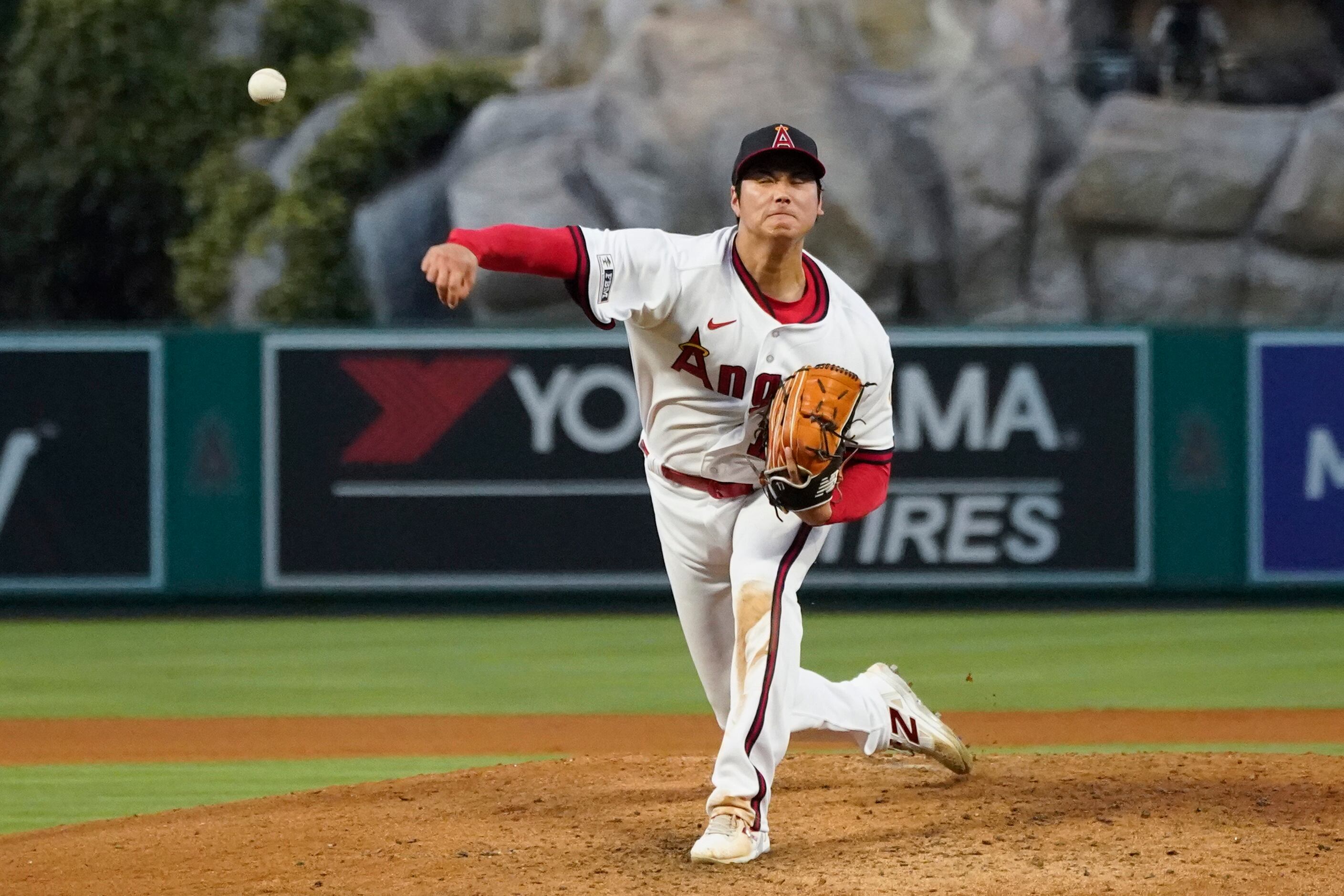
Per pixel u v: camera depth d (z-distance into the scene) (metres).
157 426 42.03
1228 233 55.12
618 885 13.93
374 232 55.94
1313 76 61.56
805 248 54.03
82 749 26.27
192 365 42.06
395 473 42.28
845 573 42.38
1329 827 15.73
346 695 31.56
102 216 64.62
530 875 14.32
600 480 42.38
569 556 42.44
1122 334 42.28
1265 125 55.50
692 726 28.03
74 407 42.00
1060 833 15.58
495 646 37.62
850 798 17.47
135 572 42.12
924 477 42.28
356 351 42.12
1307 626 39.69
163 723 28.67
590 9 68.75
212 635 39.59
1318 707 29.52
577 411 42.28
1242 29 62.78
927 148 57.66
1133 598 42.84
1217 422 42.56
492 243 13.55
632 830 16.16
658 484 15.55
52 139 64.25
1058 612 42.19
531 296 51.84
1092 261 55.88
